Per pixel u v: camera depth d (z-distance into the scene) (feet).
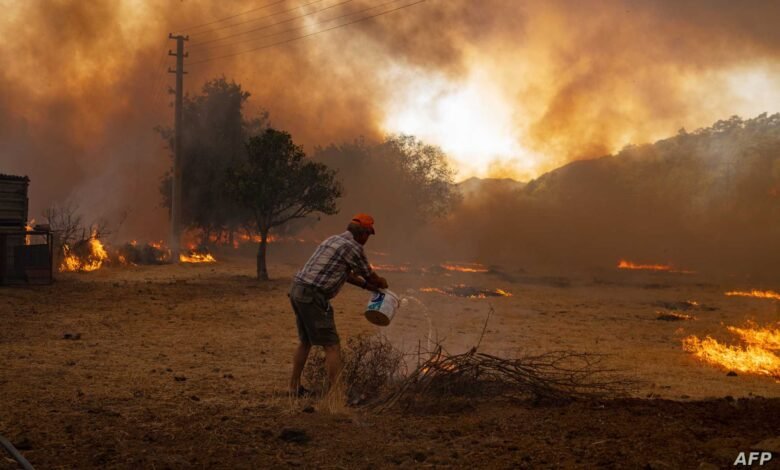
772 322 65.10
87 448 16.34
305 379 27.07
